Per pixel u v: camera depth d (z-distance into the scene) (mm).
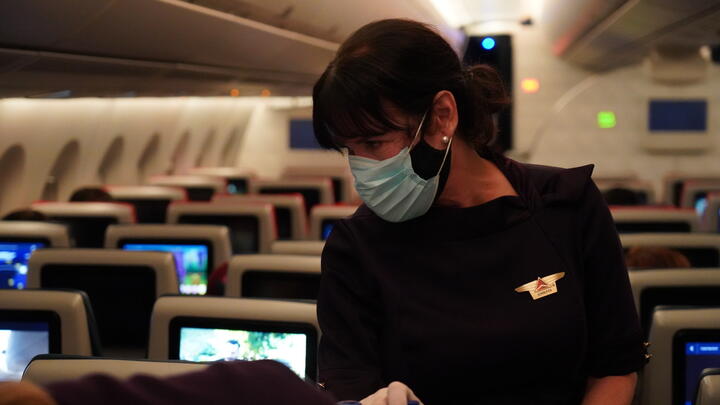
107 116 10133
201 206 5281
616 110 14008
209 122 14930
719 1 5832
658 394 2340
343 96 1152
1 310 2480
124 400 527
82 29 4773
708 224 6277
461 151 1263
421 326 1210
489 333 1197
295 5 6750
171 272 3385
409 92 1155
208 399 556
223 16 6086
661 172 13984
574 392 1267
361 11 8133
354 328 1249
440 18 11609
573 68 15430
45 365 1653
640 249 3404
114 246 4227
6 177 8109
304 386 604
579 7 9211
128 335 3469
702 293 2854
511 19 15391
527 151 14977
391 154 1190
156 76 7137
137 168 11750
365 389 1200
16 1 3902
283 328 2391
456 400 1228
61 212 5418
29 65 5098
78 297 2484
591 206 1273
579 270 1249
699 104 13766
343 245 1287
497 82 1311
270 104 17094
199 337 2443
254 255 3285
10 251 4293
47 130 8461
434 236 1248
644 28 8648
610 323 1259
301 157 17203
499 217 1244
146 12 5102
